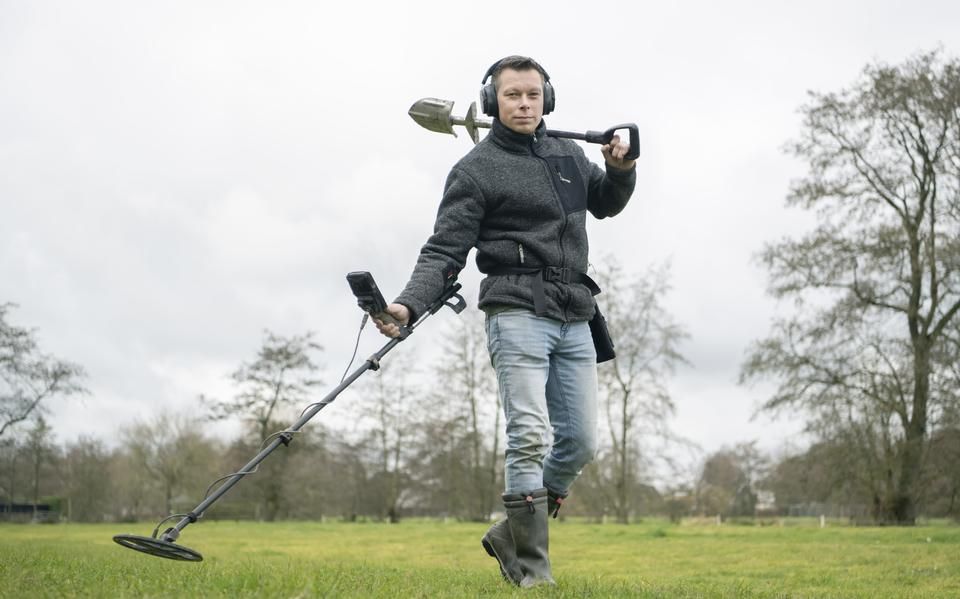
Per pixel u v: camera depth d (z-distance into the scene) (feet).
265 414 158.40
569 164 14.48
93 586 11.21
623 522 111.55
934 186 89.56
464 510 142.61
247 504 164.86
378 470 154.10
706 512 145.07
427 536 65.98
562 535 60.80
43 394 129.08
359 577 14.21
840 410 88.69
